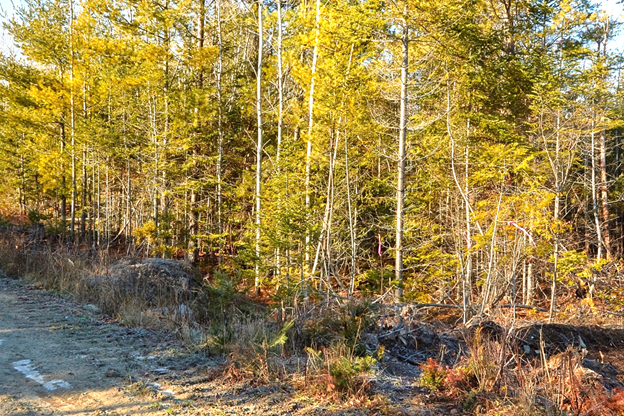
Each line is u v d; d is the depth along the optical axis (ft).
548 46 49.67
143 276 28.25
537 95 43.01
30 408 11.99
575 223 57.57
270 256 38.09
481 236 30.76
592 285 41.06
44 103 52.90
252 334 17.38
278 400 12.85
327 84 37.81
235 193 53.16
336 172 43.75
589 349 25.79
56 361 15.89
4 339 18.25
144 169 51.57
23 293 27.55
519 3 46.32
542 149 45.39
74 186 57.88
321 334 18.31
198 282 31.81
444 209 49.83
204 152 54.70
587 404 12.60
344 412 12.00
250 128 62.90
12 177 80.28
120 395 13.05
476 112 44.29
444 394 13.69
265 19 50.21
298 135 56.80
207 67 52.11
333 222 44.39
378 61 41.55
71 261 31.60
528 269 43.45
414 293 35.01
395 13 34.58
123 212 73.20
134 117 51.49
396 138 46.03
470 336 19.98
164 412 11.91
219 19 53.26
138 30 48.60
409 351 19.15
